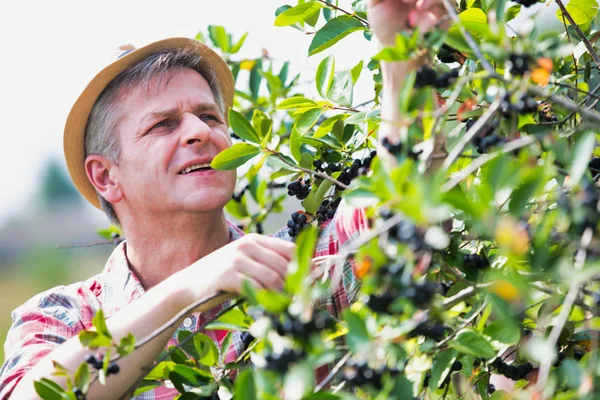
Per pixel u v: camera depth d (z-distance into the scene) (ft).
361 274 5.83
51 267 52.19
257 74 14.20
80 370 7.38
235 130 9.62
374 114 9.31
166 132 11.03
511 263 6.24
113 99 11.28
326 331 7.08
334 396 5.84
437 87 6.84
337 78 10.29
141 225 11.28
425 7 7.46
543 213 6.62
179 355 8.65
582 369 6.07
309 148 11.83
